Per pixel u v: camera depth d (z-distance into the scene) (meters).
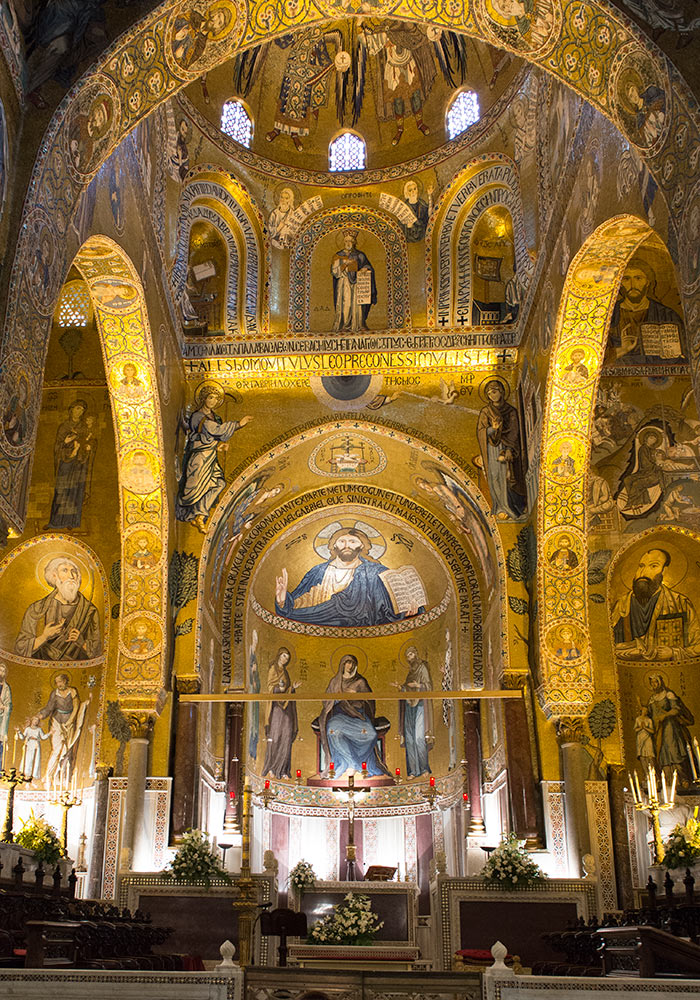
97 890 18.53
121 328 17.56
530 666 19.52
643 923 12.06
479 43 21.64
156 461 19.14
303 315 22.12
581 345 17.33
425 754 23.67
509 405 21.11
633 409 21.17
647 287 21.55
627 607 20.73
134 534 19.55
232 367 21.45
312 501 24.11
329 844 23.58
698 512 20.59
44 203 10.85
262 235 22.30
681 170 10.88
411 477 22.72
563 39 12.59
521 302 20.69
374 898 18.69
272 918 13.00
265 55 22.31
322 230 22.69
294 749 24.20
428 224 22.27
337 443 22.12
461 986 8.16
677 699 20.20
